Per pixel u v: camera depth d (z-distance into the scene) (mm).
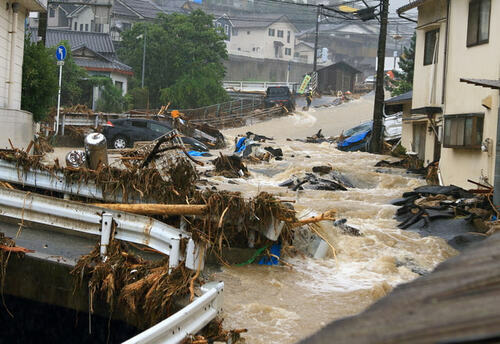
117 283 5922
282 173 20125
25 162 9438
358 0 27938
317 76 67500
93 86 44656
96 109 44281
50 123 27984
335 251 9703
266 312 6605
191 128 32438
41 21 24234
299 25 97062
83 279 6117
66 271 6211
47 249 7219
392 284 8195
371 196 15977
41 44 21703
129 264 6129
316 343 1239
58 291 6227
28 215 7555
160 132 27188
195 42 51281
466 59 16688
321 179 18031
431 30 20625
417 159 22234
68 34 52125
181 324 4824
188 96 48969
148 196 8945
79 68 44375
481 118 15727
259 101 55000
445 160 17734
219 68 51969
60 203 7242
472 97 16234
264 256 8703
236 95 57562
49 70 21344
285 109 52219
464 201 13281
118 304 5859
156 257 7586
